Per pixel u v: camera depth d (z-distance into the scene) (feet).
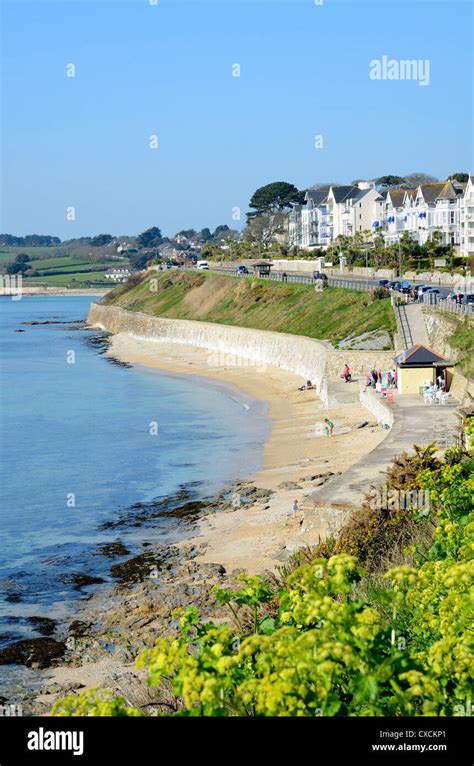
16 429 192.13
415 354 163.73
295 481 128.36
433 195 422.82
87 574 96.17
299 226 586.04
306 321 272.72
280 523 106.83
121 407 222.89
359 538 68.85
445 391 163.32
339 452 142.41
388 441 116.16
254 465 144.46
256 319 323.57
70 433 185.57
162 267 588.91
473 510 53.83
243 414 200.64
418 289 254.47
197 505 121.49
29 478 144.15
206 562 95.50
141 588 89.86
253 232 653.30
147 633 77.61
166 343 393.70
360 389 180.04
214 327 341.82
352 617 24.77
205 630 29.43
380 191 545.03
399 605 32.30
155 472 144.97
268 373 262.88
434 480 63.46
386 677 23.45
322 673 22.58
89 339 468.34
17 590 92.12
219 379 270.67
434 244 362.94
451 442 111.55
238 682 25.81
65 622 82.84
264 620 33.35
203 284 440.86
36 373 314.14
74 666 72.79
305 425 173.99
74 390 262.47
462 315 188.34
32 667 72.74
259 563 91.61
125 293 573.33
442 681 25.25
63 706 24.30
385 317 224.53
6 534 112.98
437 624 30.25
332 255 420.36
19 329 552.82
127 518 118.11
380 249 368.27
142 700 47.70
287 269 457.68
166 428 187.42
